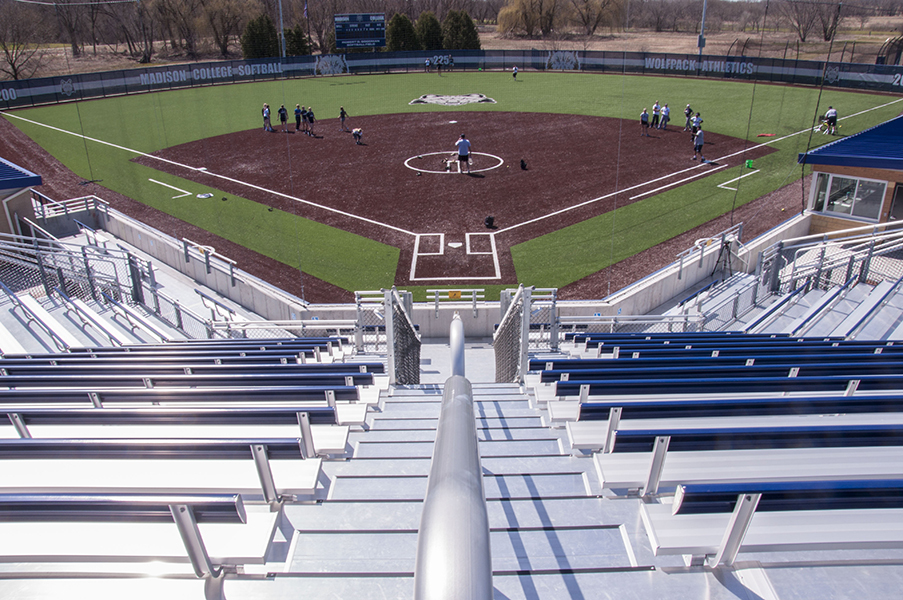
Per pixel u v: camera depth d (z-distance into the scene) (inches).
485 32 3730.3
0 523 123.3
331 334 550.3
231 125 1491.1
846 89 1753.2
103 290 567.2
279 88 2058.3
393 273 668.1
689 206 848.9
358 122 1507.1
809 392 193.5
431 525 63.9
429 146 1239.5
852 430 127.8
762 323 459.2
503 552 129.3
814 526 119.4
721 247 649.6
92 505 106.1
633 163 1069.1
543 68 2397.9
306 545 132.8
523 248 726.5
